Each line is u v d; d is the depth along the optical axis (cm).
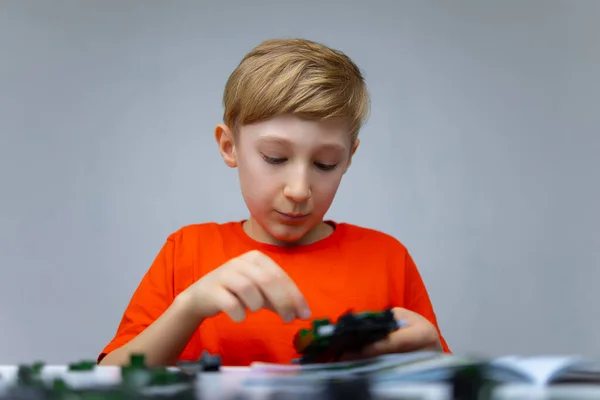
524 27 186
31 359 182
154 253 183
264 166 115
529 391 67
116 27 186
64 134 185
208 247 131
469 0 187
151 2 186
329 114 113
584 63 186
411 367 73
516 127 186
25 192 184
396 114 186
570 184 186
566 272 186
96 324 183
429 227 185
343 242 132
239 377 77
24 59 184
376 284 129
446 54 186
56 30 185
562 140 186
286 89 113
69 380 75
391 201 185
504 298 185
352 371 77
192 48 186
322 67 118
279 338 123
